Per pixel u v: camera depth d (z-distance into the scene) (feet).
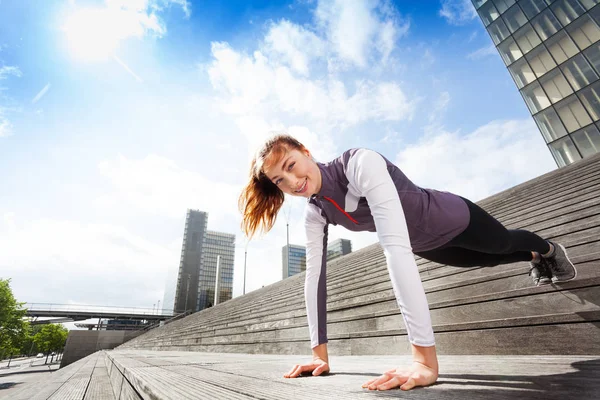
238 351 17.22
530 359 4.69
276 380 3.76
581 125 49.16
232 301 44.68
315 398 2.42
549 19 55.93
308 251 5.25
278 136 4.51
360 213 4.51
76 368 20.95
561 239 8.96
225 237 432.66
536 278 6.31
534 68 57.21
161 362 8.03
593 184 12.96
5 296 88.48
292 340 12.42
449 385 2.81
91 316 133.08
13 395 10.14
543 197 15.39
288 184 4.45
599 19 49.14
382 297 10.16
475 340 6.45
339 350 9.96
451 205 4.34
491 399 2.10
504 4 64.03
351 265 23.40
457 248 5.19
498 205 19.22
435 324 7.84
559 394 2.12
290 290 25.17
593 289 5.51
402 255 3.36
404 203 4.16
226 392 2.97
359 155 4.11
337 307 12.39
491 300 6.95
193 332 33.88
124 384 6.62
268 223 5.54
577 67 50.93
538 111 55.57
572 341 5.13
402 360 6.17
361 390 2.77
